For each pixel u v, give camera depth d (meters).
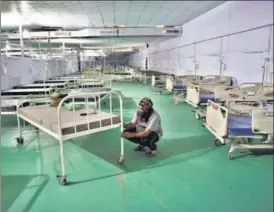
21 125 4.68
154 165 2.90
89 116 2.90
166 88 8.05
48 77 10.01
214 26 7.79
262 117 2.97
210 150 3.36
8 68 6.48
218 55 7.47
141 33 11.76
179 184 2.46
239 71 6.23
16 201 2.20
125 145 3.57
